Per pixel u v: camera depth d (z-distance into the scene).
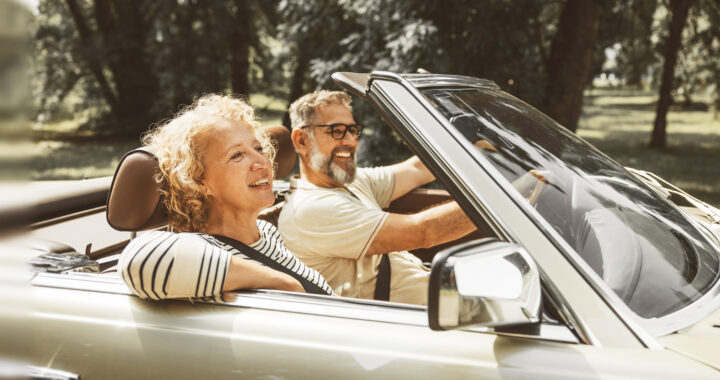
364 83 1.71
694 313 1.30
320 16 10.30
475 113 1.65
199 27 16.83
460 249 1.08
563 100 10.38
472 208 1.36
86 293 1.54
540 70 9.64
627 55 14.94
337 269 2.34
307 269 1.99
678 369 1.12
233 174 1.76
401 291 2.36
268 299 1.46
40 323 1.49
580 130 26.02
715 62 21.92
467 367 1.21
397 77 1.62
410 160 3.06
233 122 1.84
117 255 2.41
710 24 15.48
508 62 8.95
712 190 11.68
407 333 1.30
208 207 1.83
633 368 1.13
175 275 1.45
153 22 16.86
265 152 2.02
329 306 1.41
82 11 20.55
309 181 2.56
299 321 1.37
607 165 1.84
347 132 2.46
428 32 7.95
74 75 20.34
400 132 1.53
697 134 24.03
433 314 1.05
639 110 39.97
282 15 11.02
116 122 20.52
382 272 2.35
